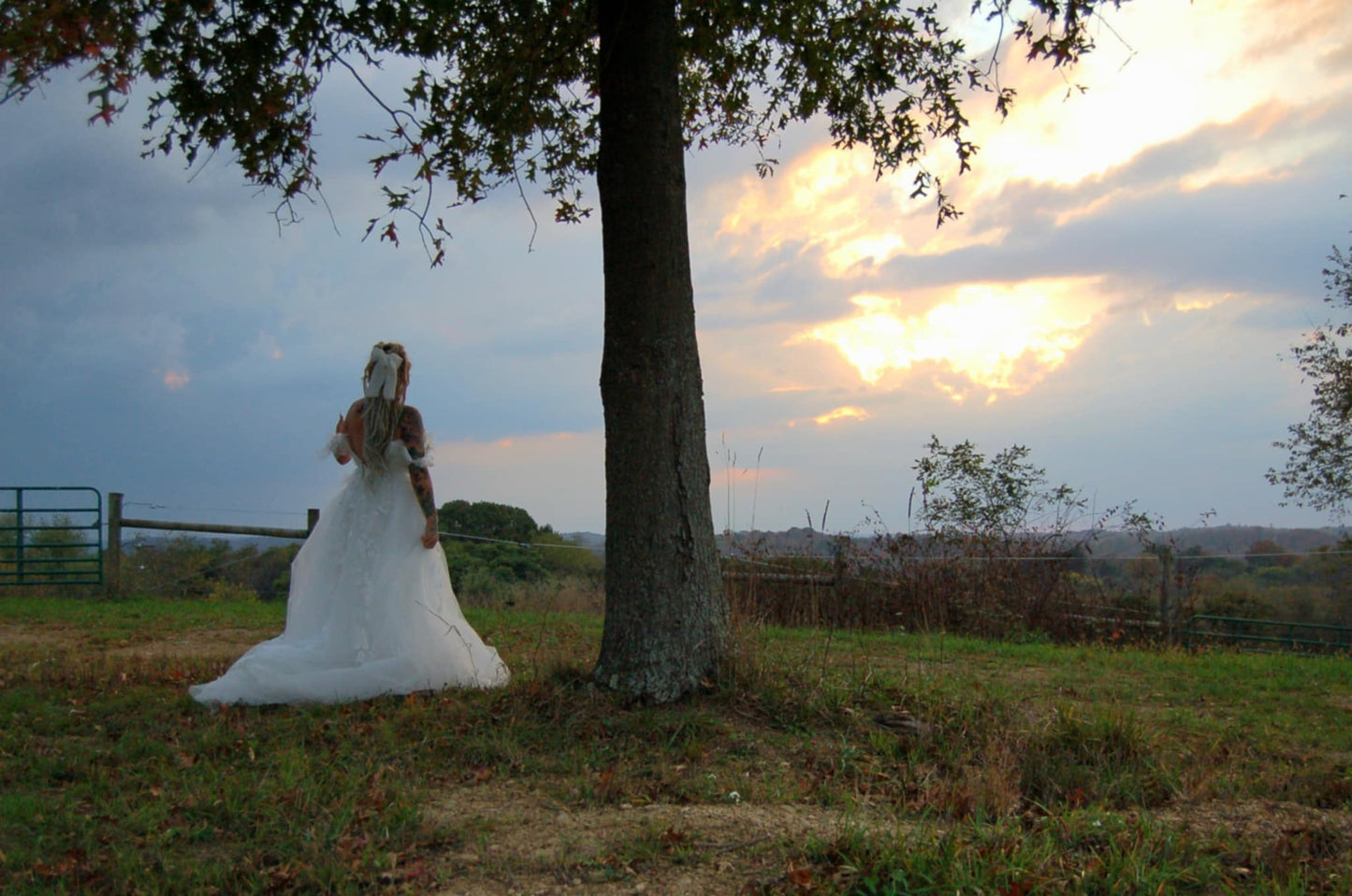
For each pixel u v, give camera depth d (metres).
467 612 12.45
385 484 6.38
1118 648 12.03
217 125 6.55
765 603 12.33
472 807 4.39
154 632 10.09
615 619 5.96
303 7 6.09
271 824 4.07
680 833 3.95
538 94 8.23
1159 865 3.76
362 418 6.33
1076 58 6.49
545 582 16.09
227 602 13.70
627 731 5.37
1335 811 4.69
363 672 6.04
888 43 8.03
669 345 5.99
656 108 6.06
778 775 4.91
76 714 5.80
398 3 6.19
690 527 5.98
